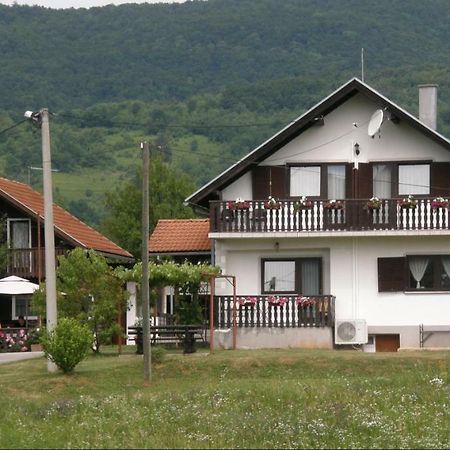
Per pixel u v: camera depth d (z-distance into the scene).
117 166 134.50
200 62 189.00
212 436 31.08
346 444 30.11
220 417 34.06
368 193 54.09
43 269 66.62
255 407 36.16
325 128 54.34
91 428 32.78
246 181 54.75
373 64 185.88
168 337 49.81
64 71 180.62
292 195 54.47
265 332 52.41
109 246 71.62
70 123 142.25
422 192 53.84
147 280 43.69
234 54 190.75
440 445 30.03
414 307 53.50
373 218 52.94
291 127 53.72
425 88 59.00
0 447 29.88
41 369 45.88
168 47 191.50
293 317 52.47
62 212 72.19
